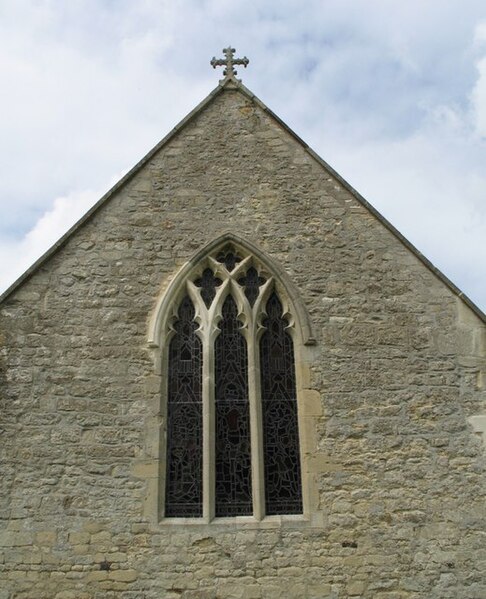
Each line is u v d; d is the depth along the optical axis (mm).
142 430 10789
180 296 11883
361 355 11398
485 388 11219
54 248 11922
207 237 12250
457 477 10617
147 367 11211
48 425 10734
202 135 13250
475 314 11727
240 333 11789
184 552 10125
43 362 11141
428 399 11109
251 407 11133
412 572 10078
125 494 10383
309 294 11836
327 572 10055
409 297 11852
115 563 10023
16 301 11516
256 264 12172
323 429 10875
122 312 11586
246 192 12672
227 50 14195
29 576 9906
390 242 12258
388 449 10773
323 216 12469
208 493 10539
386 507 10430
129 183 12664
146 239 12180
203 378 11312
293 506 10672
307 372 11258
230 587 9945
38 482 10383
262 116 13477
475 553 10195
